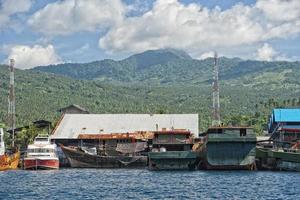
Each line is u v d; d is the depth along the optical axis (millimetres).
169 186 90000
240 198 74562
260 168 125250
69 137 155875
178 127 160000
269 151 123812
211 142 120125
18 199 75188
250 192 81000
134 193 80938
